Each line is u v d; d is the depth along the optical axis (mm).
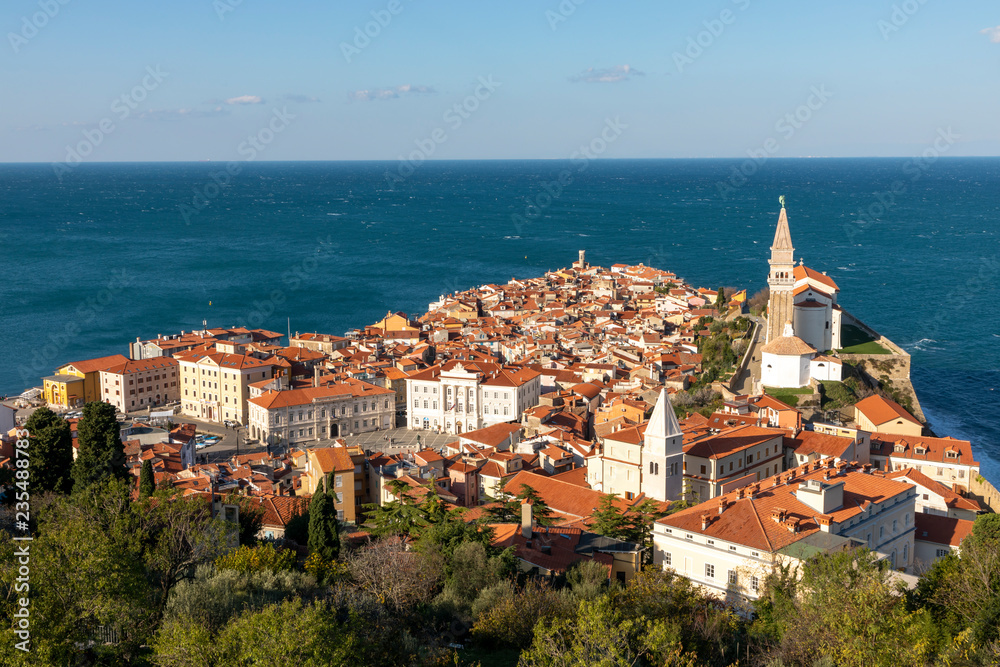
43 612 68875
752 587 100750
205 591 80625
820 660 72312
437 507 128375
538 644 72625
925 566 121188
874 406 193375
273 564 98438
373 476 164875
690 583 98500
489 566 100125
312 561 107750
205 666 66625
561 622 77938
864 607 77062
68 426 138250
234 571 88562
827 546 100312
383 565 98188
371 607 83938
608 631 71812
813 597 82938
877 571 87750
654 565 110312
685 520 109125
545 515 137625
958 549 115938
